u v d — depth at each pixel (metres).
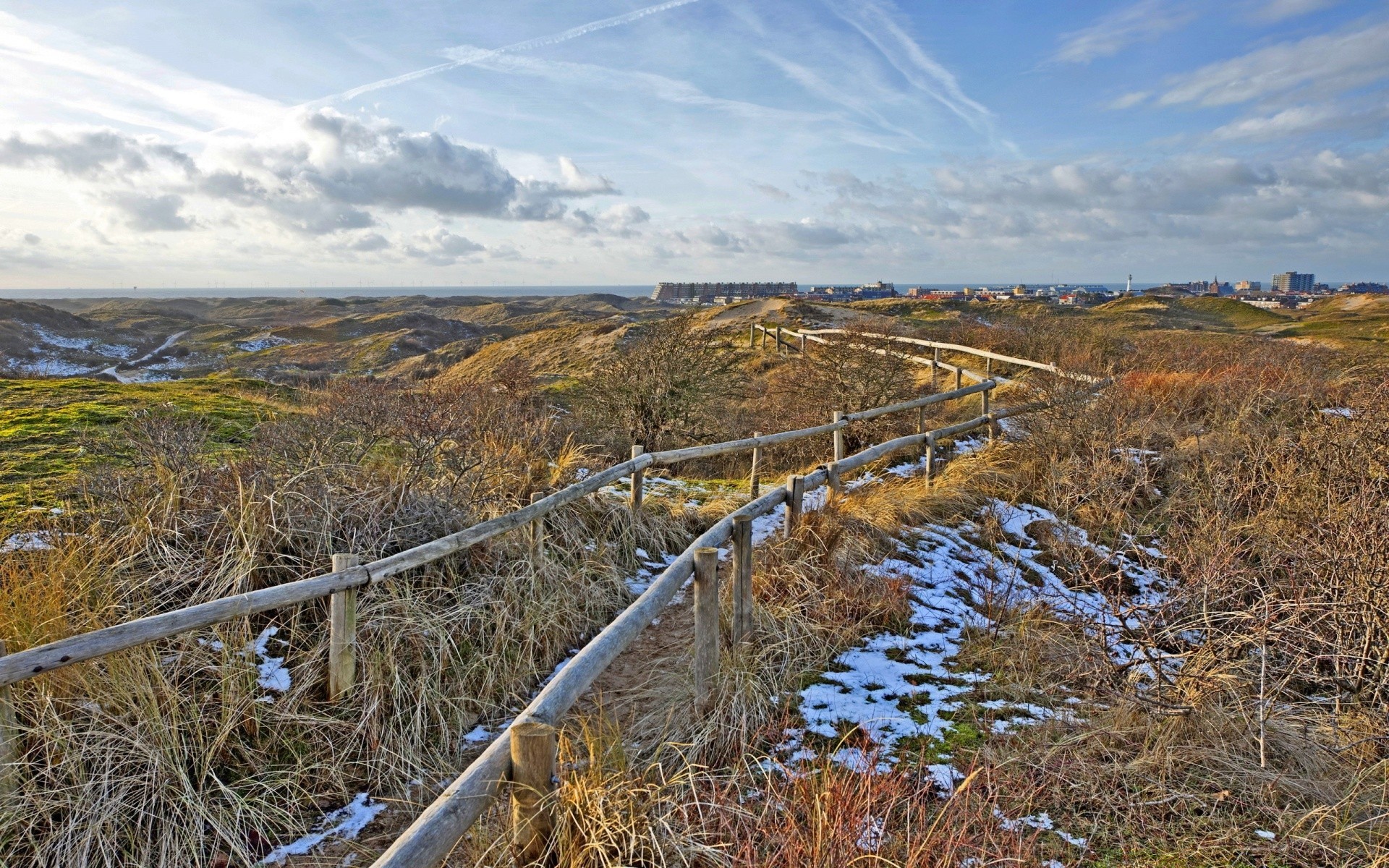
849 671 4.82
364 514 5.45
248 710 3.93
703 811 3.23
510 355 33.94
